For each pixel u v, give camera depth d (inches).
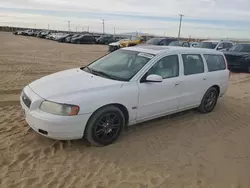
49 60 575.5
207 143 173.6
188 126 200.4
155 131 186.2
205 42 677.9
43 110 142.6
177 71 195.6
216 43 660.1
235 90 345.7
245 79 436.5
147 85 171.9
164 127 194.9
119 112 159.9
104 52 908.0
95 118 149.2
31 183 121.7
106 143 159.3
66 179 126.2
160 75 182.9
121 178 129.7
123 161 144.6
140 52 192.5
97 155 148.9
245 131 198.7
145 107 173.9
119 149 157.1
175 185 127.1
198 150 163.0
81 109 141.8
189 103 209.6
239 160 154.5
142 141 169.3
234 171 142.6
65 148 153.7
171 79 188.9
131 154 152.4
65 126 139.9
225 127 204.2
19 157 141.9
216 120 218.4
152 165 142.6
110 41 1557.6
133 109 167.0
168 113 195.8
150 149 159.8
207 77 220.4
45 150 150.4
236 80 424.5
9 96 253.4
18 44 1091.3
